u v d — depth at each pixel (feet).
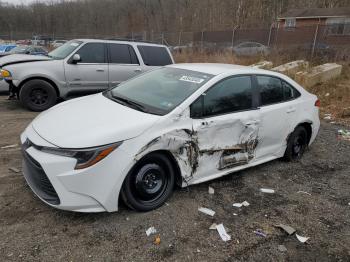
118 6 212.43
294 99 16.02
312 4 135.64
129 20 199.93
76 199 9.47
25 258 8.59
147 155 10.50
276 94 15.14
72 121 10.85
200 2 149.18
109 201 9.81
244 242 9.99
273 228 10.84
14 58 24.95
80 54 24.68
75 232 9.74
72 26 215.51
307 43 56.03
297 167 16.26
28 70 22.82
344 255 9.83
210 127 11.92
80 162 9.34
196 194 12.51
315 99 17.38
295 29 63.21
